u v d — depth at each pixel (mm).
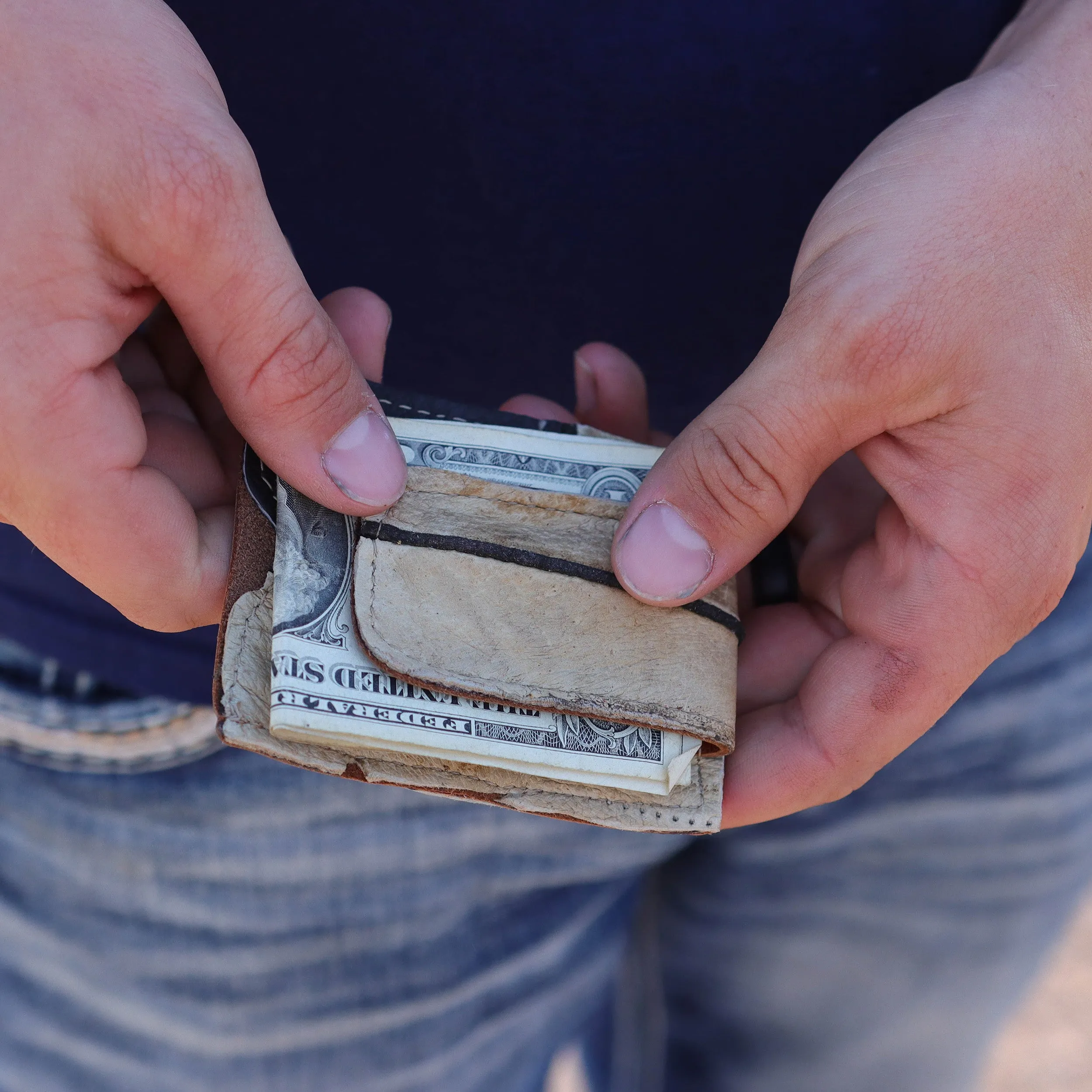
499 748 473
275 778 522
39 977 561
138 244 437
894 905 630
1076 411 467
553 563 480
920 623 482
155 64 441
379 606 470
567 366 573
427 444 496
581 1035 705
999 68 490
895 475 479
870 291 462
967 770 586
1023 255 467
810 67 521
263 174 540
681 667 480
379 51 516
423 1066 587
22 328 438
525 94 521
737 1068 737
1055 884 621
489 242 546
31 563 496
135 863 535
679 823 485
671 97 522
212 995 556
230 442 498
